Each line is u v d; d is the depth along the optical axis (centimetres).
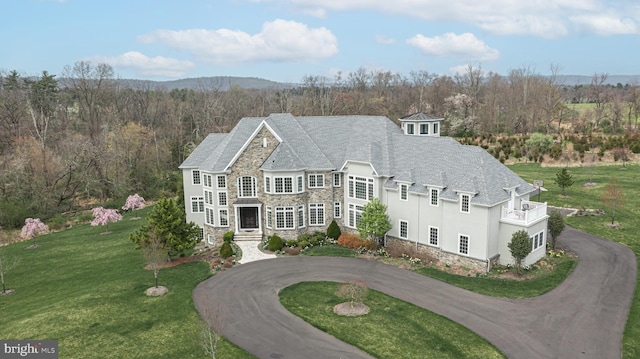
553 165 7438
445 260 3719
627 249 3816
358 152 4331
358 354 2406
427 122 4619
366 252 3994
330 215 4450
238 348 2488
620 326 2597
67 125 9188
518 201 3794
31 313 3058
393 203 4075
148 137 8594
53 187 6794
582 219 4659
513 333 2562
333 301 3064
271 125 4344
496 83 12975
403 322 2734
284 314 2888
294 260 3866
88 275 3872
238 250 4125
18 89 10175
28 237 5350
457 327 2647
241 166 4362
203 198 4725
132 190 7538
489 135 9606
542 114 10850
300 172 4253
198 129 10312
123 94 11562
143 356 2458
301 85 14788
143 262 4050
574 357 2317
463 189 3506
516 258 3372
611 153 7562
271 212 4262
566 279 3266
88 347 2556
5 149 7612
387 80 15025
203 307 3011
